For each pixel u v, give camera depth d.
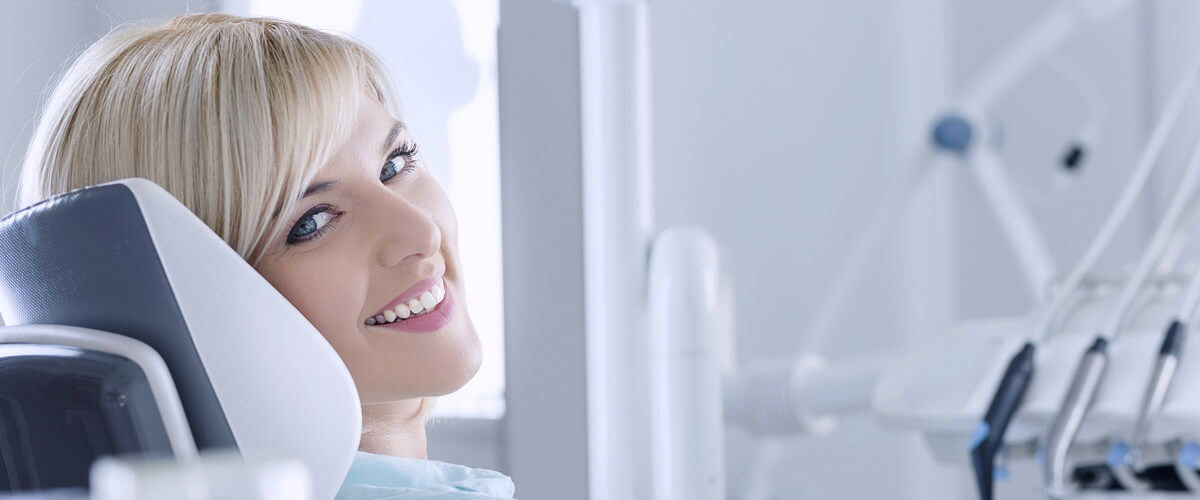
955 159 2.00
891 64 2.31
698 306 1.18
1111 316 1.07
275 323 0.72
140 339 0.71
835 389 1.37
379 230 0.84
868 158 2.29
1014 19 2.38
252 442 0.71
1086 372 1.04
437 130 1.50
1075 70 2.28
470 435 1.49
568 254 1.47
